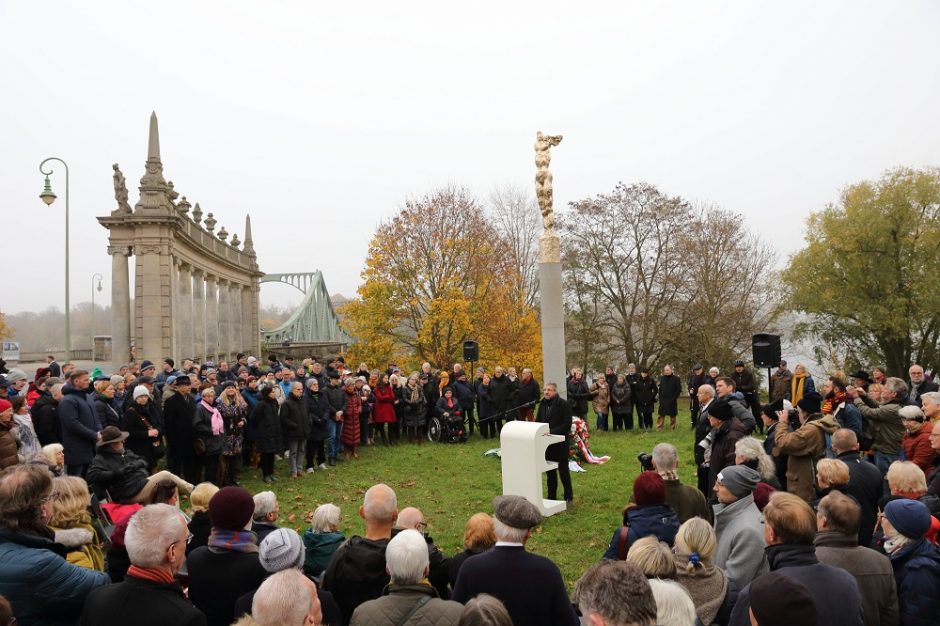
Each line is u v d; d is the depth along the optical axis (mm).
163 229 26344
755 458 5926
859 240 36438
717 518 5020
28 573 3725
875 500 6184
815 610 2752
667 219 38062
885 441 9430
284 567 4000
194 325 35469
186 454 11461
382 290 32531
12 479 3979
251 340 46938
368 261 33375
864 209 36344
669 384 19234
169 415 11438
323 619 4117
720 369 35531
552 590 3916
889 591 4098
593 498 11375
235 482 12719
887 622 4086
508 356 34156
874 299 36750
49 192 24547
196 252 33406
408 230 33750
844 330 37844
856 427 9164
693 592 4008
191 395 11953
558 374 14227
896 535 4383
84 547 4891
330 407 14727
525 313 37438
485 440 18094
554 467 10586
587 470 13812
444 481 12953
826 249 37375
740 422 7957
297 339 65688
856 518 4297
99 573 4074
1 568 3719
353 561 4504
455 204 35031
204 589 4219
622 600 2658
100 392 10562
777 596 2764
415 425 17203
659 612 3158
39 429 10344
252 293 47406
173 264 27906
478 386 18484
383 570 4500
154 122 26828
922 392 11367
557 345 14234
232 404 12422
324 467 14367
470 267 34094
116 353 26156
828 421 7652
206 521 5320
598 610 2691
